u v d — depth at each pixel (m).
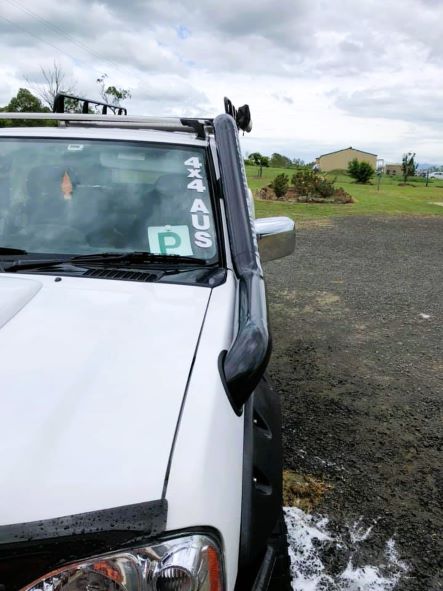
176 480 1.17
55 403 1.32
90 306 1.80
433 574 2.34
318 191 20.42
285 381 4.18
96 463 1.17
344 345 5.03
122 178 2.53
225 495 1.27
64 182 2.51
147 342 1.59
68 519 1.09
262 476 1.65
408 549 2.48
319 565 2.35
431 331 5.50
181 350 1.57
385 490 2.89
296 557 2.38
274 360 4.61
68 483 1.13
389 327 5.60
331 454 3.21
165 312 1.79
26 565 1.08
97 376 1.42
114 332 1.63
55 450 1.20
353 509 2.73
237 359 1.54
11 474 1.14
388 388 4.13
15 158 2.60
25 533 1.07
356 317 5.91
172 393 1.38
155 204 2.44
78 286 1.96
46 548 1.07
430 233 12.59
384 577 2.31
